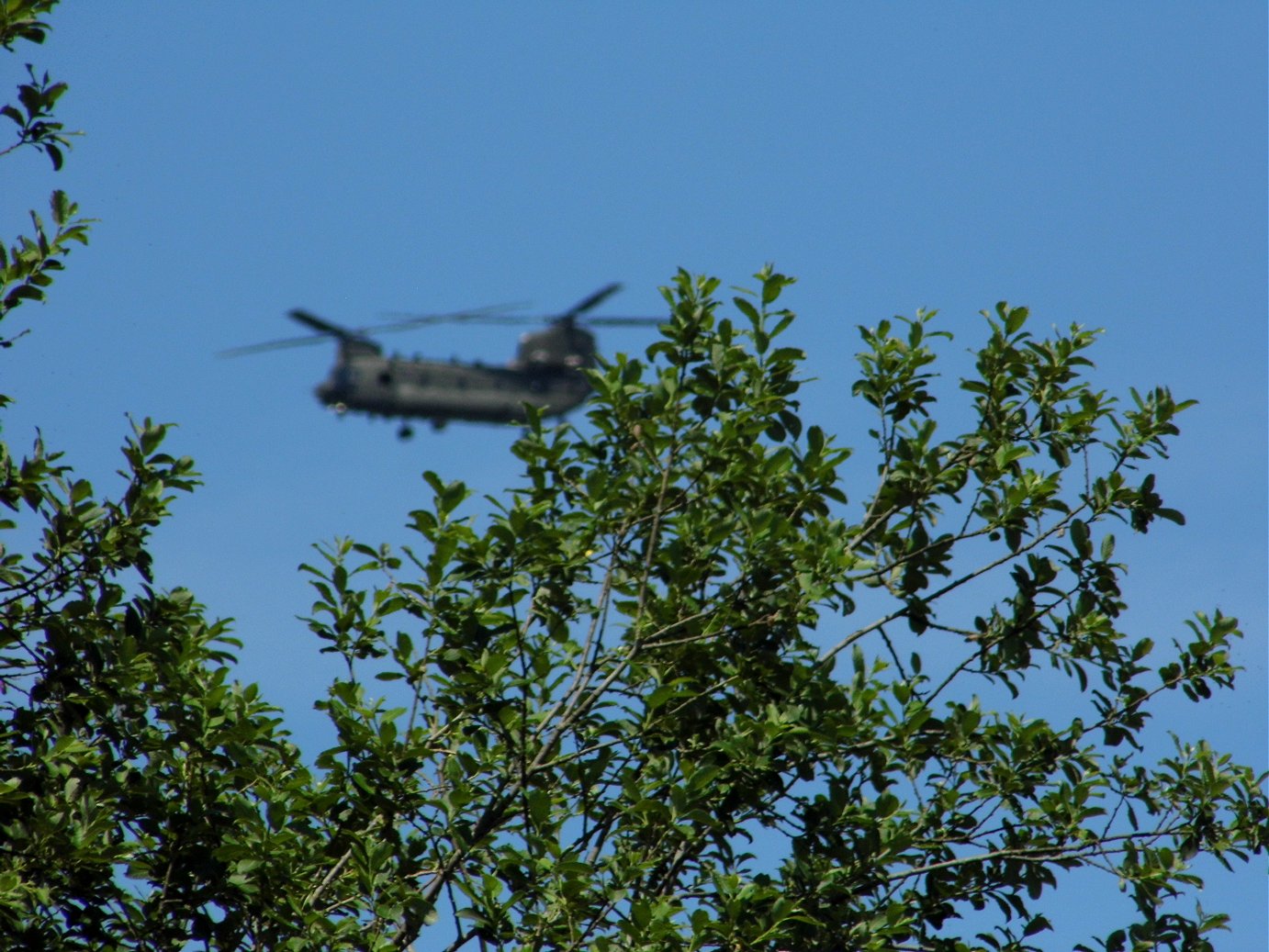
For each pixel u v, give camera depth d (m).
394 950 28.59
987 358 35.78
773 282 33.75
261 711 32.38
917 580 34.16
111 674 31.41
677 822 29.50
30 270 31.27
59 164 31.62
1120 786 34.62
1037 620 34.31
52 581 32.03
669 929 28.28
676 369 33.19
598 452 33.94
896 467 34.62
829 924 31.03
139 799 31.50
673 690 30.97
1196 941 32.91
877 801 33.22
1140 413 34.56
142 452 32.38
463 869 30.05
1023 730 34.50
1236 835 33.66
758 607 33.47
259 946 30.61
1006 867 33.34
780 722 31.77
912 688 34.06
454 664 31.09
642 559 33.88
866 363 35.59
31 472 31.22
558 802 32.28
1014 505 33.62
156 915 31.00
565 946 29.06
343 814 31.16
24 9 30.52
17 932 28.98
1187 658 34.53
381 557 31.94
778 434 34.19
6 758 30.69
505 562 31.16
